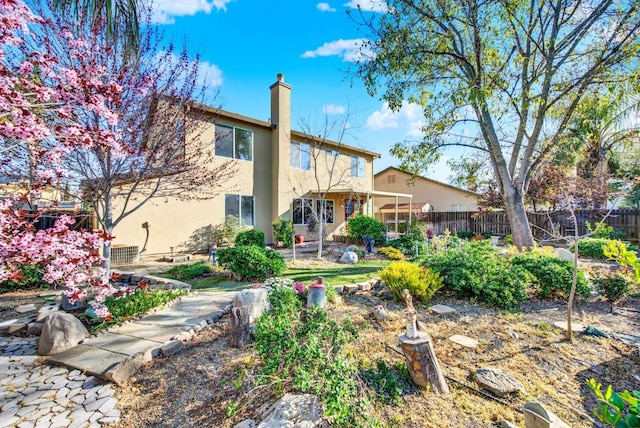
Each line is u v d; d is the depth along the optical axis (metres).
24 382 3.32
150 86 5.53
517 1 8.19
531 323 4.90
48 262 3.12
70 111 2.95
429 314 5.29
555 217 14.66
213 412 2.83
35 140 2.80
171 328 4.54
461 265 6.46
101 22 4.30
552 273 6.07
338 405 2.30
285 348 3.00
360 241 14.37
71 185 5.49
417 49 8.51
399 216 23.86
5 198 3.30
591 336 4.40
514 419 2.72
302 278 7.74
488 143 10.25
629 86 8.00
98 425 2.72
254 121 13.33
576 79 8.91
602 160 14.16
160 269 8.91
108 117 3.08
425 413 2.79
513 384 3.16
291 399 2.66
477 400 3.00
